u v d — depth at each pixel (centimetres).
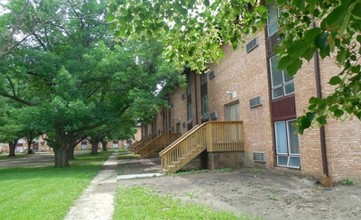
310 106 254
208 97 2200
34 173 1886
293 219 688
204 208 789
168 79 2089
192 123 2583
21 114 1998
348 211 738
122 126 2734
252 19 442
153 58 2122
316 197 873
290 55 166
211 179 1264
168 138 3091
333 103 247
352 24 158
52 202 924
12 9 1709
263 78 1450
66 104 1952
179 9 387
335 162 1043
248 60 1602
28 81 2375
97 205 892
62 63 2170
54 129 2269
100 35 2352
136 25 405
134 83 2084
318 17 217
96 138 4759
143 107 2008
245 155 1641
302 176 1161
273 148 1380
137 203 879
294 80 1226
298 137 1216
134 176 1543
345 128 1064
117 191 1110
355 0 131
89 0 2239
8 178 1647
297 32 313
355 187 978
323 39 160
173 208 801
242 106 1672
